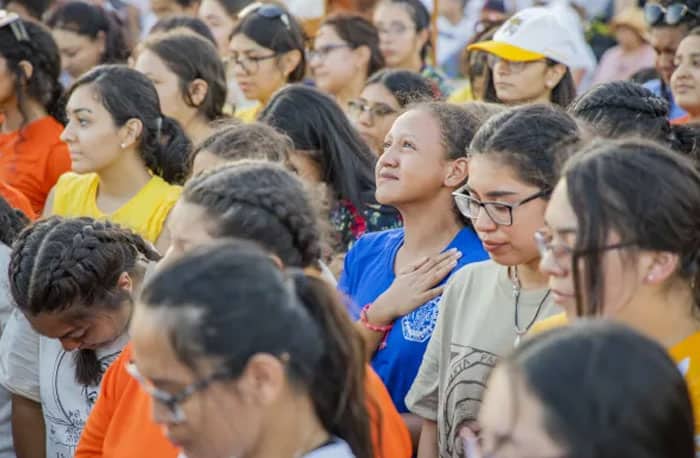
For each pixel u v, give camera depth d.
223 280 3.15
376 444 3.87
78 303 5.05
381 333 5.73
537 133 4.67
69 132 7.82
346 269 6.36
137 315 3.18
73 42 11.75
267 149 6.23
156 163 7.92
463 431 4.63
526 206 4.63
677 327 3.78
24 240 5.22
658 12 8.91
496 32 9.59
